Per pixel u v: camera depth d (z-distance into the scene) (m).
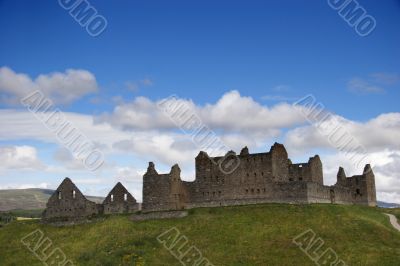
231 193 146.00
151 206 146.75
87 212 149.62
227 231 120.50
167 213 137.75
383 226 122.12
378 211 141.62
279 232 117.19
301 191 136.88
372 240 111.88
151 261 106.88
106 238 123.94
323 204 133.62
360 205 147.00
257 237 115.62
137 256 109.31
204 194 149.75
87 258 112.12
